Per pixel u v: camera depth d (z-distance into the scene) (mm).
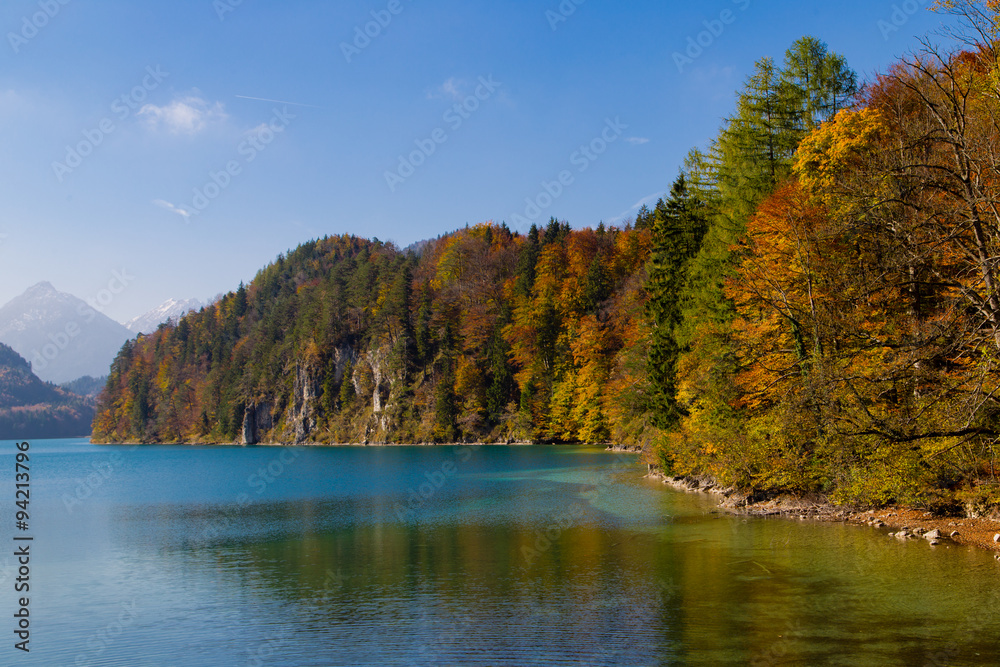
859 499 23594
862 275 19766
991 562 16328
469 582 17641
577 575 17734
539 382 93750
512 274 115312
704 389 31516
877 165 18359
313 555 22500
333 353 127000
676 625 13234
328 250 184375
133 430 152500
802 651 11477
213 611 16188
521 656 12078
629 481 41500
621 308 79312
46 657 13391
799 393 22812
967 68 18453
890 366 17156
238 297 169250
